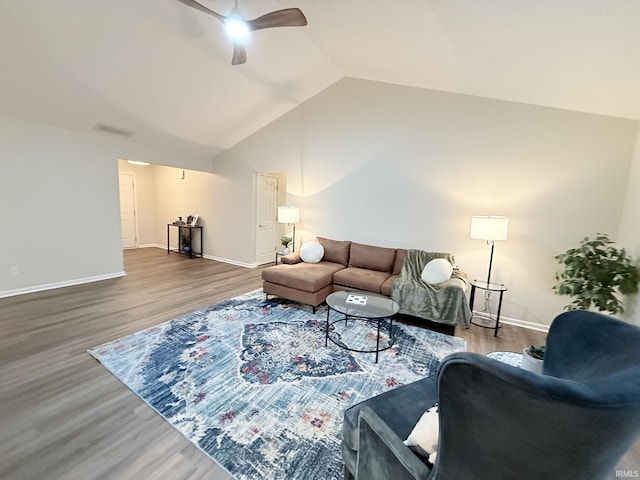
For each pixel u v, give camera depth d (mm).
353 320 3281
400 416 1217
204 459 1495
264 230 5965
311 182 4797
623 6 1304
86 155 4266
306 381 2168
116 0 2449
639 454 1632
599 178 2926
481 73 2676
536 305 3297
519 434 677
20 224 3752
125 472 1402
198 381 2125
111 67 3121
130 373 2189
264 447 1580
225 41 3137
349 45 3080
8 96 3244
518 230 3334
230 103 4320
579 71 2039
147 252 6789
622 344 929
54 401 1871
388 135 4051
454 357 733
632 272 2295
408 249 3932
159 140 4812
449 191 3697
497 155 3379
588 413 612
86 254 4375
